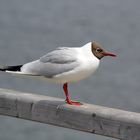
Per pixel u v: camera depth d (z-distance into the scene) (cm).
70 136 1334
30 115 582
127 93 2064
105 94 2020
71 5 4950
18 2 4988
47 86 1997
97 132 534
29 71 645
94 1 5216
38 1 5059
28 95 595
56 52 642
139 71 2447
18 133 1395
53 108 566
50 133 1382
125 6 5019
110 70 2416
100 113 529
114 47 3177
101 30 3831
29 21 4184
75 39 3528
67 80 635
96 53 630
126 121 509
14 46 3144
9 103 593
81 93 2003
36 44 3253
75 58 625
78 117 548
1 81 2088
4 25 3975
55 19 4309
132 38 3497
